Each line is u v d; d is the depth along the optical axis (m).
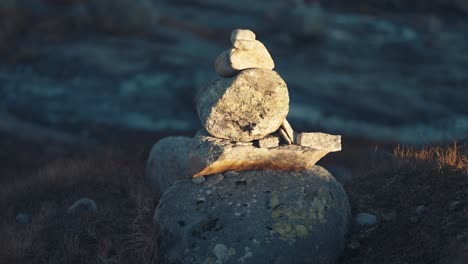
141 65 30.94
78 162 11.27
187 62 31.77
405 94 30.11
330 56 36.69
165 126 24.14
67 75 29.58
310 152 7.22
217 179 7.23
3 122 23.08
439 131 25.22
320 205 6.89
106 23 36.47
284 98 7.13
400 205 7.14
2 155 17.61
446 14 48.16
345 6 50.00
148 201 8.12
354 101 28.38
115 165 10.84
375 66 35.44
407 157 8.46
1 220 8.64
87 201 8.51
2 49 32.47
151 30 37.81
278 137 7.45
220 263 6.36
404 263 6.06
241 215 6.72
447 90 31.09
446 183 7.05
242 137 7.20
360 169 9.97
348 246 6.78
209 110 7.29
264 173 7.25
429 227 6.37
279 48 37.62
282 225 6.59
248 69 7.18
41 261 7.02
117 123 24.17
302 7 41.12
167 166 9.37
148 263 6.64
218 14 44.28
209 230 6.66
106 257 6.84
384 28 43.28
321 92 29.19
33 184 10.13
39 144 19.70
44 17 37.16
